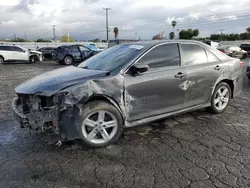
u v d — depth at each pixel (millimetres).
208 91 4254
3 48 16891
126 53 3662
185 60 3920
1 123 4234
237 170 2684
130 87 3273
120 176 2590
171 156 3012
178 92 3789
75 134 3000
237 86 4832
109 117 3244
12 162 2889
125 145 3314
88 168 2748
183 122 4188
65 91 2861
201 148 3223
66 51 16625
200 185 2422
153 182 2480
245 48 22547
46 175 2617
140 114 3461
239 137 3570
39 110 2992
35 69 13641
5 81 9070
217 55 4449
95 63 3920
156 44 3676
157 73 3523
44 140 3479
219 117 4441
